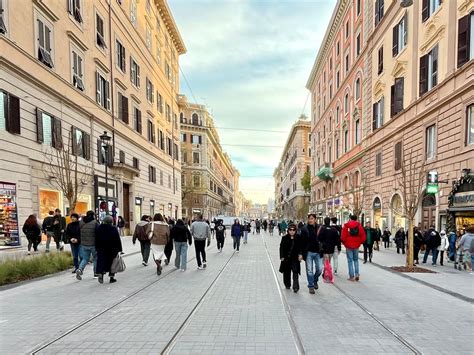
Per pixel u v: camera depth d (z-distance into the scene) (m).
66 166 13.37
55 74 17.58
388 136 22.06
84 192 20.52
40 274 9.16
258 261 12.85
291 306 6.38
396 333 4.96
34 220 13.16
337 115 36.81
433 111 16.67
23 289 7.73
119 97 26.83
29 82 15.48
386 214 22.45
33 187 15.58
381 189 23.44
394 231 21.17
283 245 7.73
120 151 26.53
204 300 6.78
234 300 6.79
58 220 13.17
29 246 13.01
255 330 5.02
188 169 68.12
